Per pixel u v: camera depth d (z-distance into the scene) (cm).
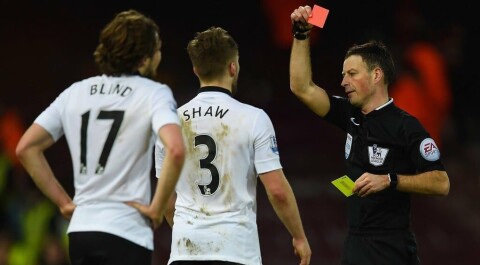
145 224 1642
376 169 1927
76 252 1630
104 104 1653
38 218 2781
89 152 1647
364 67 1944
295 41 2033
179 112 1902
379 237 1919
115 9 6009
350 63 1958
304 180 5003
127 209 1630
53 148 4906
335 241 4516
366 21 5750
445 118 5225
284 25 5612
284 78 5794
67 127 1678
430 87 4572
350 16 5778
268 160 1858
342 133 5381
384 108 1938
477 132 5241
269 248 4416
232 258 1830
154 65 1697
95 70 5778
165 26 5956
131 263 1616
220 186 1856
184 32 5950
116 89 1661
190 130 1881
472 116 5262
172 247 1891
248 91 5719
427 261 4506
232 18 6009
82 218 1633
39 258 2758
